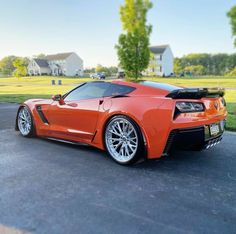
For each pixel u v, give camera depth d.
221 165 3.36
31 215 2.15
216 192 2.59
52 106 4.23
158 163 3.43
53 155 3.73
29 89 20.44
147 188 2.68
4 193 2.54
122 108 3.28
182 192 2.59
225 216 2.14
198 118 3.16
